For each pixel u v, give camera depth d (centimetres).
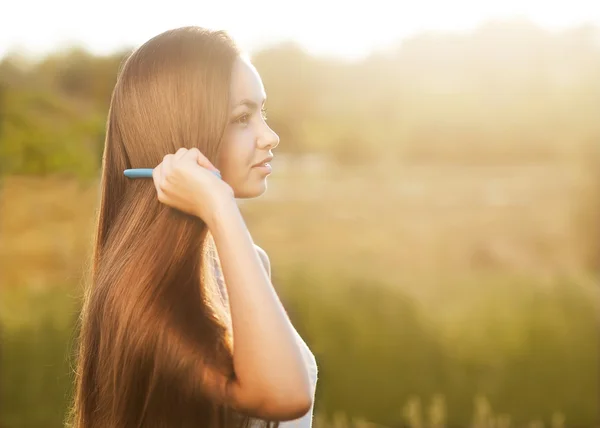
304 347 129
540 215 1238
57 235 1167
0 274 1026
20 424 511
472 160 1695
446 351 530
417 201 1436
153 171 113
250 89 119
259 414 106
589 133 1112
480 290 659
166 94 116
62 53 1369
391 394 521
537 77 1484
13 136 1282
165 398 109
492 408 516
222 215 109
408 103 1822
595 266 1102
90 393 120
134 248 115
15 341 537
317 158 1903
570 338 527
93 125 1315
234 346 107
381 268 991
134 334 110
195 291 114
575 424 518
